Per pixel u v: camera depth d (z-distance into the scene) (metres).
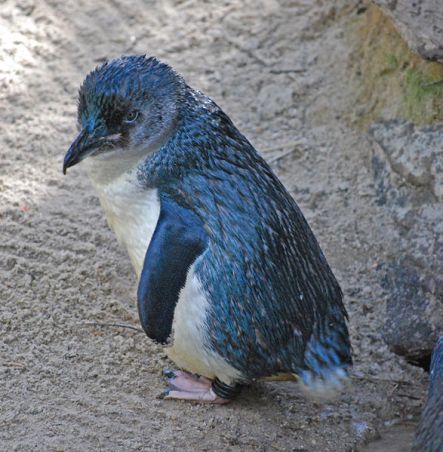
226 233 8.89
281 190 9.45
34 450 8.89
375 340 10.95
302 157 12.88
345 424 9.87
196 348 9.05
